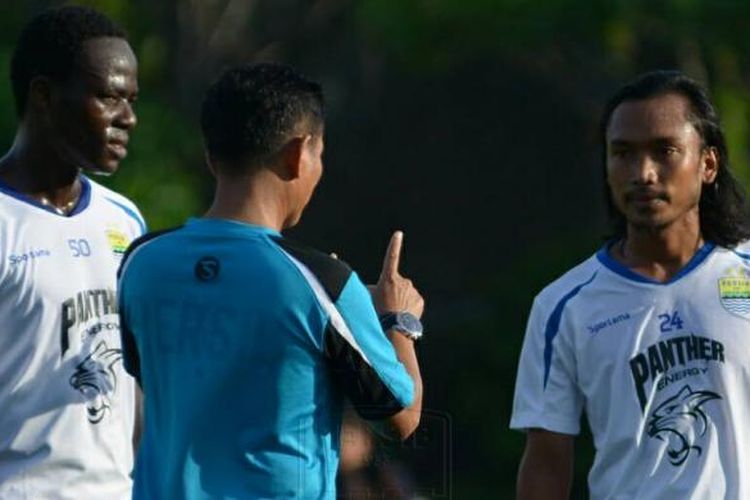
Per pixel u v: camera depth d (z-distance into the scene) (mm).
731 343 19828
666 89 19906
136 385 20594
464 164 68250
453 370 62688
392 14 54938
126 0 56625
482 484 60875
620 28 53688
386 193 68188
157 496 16766
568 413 20281
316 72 65812
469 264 68188
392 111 67625
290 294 16594
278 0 63750
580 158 67188
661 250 20125
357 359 16719
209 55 60969
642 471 19828
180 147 55062
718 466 19641
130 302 17172
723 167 20281
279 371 16594
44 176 20125
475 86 67375
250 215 16891
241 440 16625
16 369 19688
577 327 20188
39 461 19672
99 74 19844
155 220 52844
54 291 19766
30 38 19984
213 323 16703
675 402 19797
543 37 54188
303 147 16953
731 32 53531
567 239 61719
